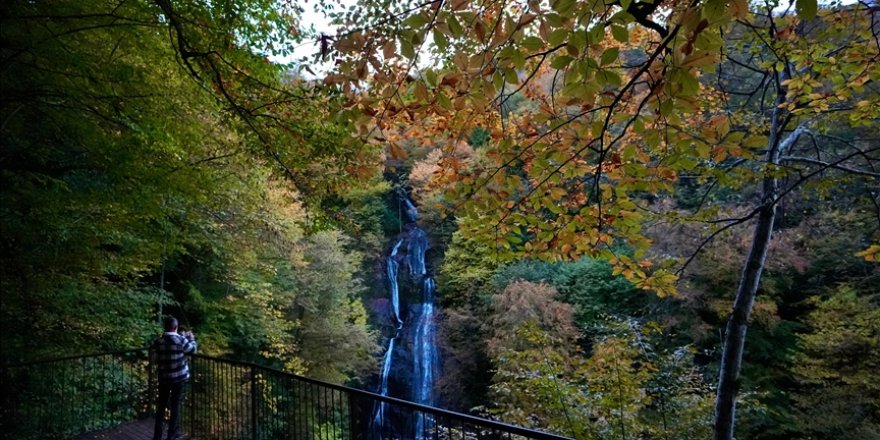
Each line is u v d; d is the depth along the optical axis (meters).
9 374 6.45
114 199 6.18
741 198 11.20
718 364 11.34
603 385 5.93
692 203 12.05
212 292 12.13
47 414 6.18
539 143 3.25
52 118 5.56
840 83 3.95
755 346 11.67
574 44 1.86
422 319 19.47
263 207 9.73
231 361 5.23
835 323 9.59
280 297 12.80
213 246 9.80
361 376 17.55
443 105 2.40
